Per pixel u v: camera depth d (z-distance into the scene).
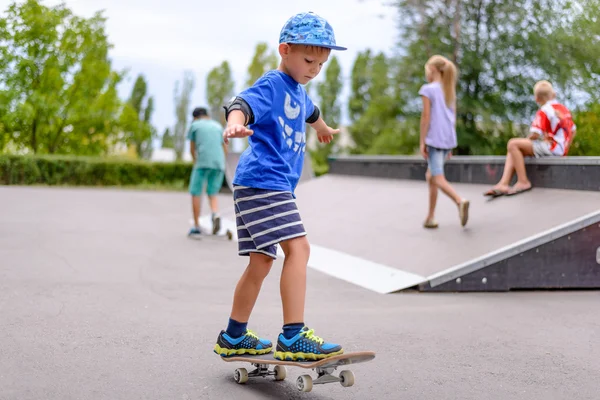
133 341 4.11
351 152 33.53
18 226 10.10
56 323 4.50
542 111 7.79
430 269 6.33
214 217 9.75
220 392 3.23
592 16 23.23
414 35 27.30
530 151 7.89
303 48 3.31
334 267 7.07
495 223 7.13
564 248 6.26
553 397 3.28
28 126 31.23
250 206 3.30
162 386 3.29
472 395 3.28
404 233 7.71
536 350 4.12
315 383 3.06
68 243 8.52
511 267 6.16
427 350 4.07
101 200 16.33
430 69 7.62
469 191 8.86
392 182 11.19
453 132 7.48
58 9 30.64
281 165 3.34
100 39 31.75
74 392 3.16
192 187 9.70
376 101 29.53
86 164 26.78
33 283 5.86
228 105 3.23
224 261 7.57
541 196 7.51
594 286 6.32
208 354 3.88
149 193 20.97
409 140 28.61
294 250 3.26
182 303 5.30
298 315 3.19
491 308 5.36
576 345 4.26
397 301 5.59
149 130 35.34
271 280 6.40
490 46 26.02
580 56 23.59
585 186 7.19
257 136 3.34
